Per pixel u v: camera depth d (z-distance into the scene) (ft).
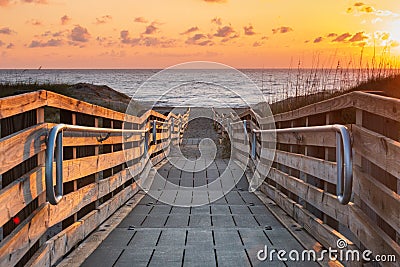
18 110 8.47
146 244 13.02
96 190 14.43
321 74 30.66
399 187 7.75
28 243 8.65
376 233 8.41
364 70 29.35
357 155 10.26
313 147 14.44
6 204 7.59
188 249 12.55
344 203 9.12
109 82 216.95
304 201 14.82
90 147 14.67
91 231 13.61
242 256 11.91
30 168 9.48
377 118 9.23
